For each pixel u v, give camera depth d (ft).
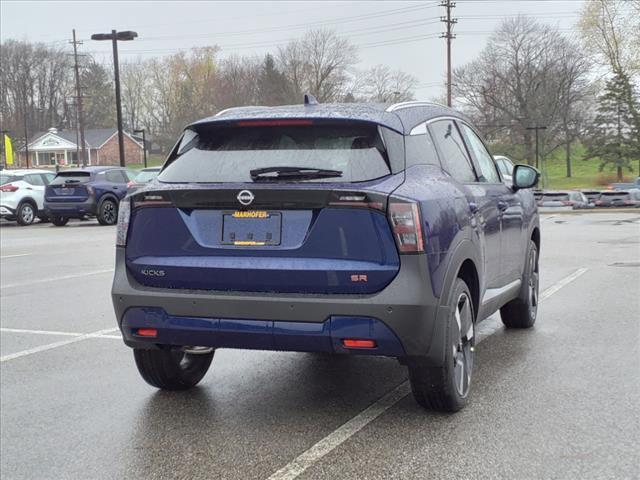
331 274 13.43
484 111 257.14
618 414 14.96
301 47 282.77
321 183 13.67
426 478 12.10
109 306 28.99
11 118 374.22
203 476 12.55
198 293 14.26
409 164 14.46
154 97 364.79
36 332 24.36
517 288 21.49
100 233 68.23
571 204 118.11
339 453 13.29
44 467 13.19
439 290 13.85
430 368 14.37
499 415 15.05
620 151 258.57
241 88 302.04
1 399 17.19
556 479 11.96
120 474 12.80
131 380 18.58
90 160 353.10
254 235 13.93
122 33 128.06
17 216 83.05
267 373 18.76
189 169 14.97
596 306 26.73
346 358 20.16
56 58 392.47
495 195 18.97
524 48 252.62
